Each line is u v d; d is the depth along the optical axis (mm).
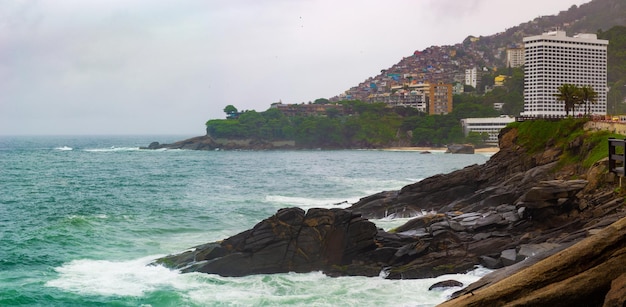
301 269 45781
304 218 47281
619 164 55031
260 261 45812
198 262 47125
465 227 51844
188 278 44656
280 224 46969
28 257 51906
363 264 46375
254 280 44062
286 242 46375
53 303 39906
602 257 25062
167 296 40750
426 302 38594
